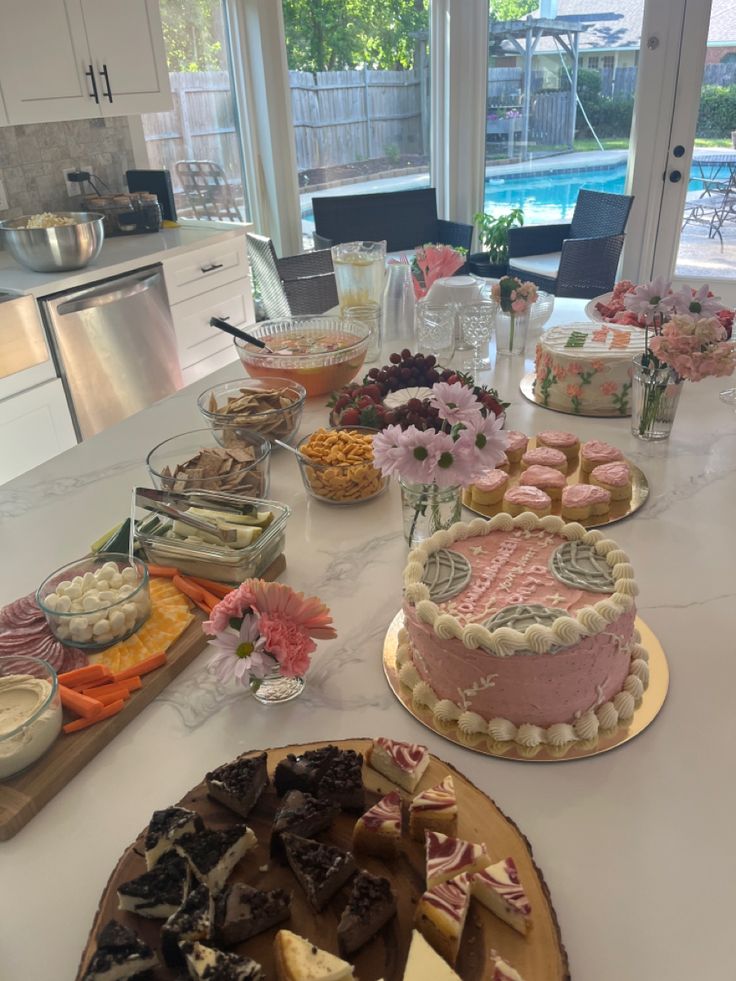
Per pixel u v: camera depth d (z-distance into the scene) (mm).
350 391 1571
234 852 698
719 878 708
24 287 2561
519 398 1814
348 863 669
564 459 1388
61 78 2828
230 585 1117
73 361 2730
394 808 711
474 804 755
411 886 683
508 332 2059
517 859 699
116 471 1541
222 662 849
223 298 3447
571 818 770
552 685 834
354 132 4465
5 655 975
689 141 3875
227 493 1196
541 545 1022
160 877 663
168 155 3820
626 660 896
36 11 2688
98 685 925
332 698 937
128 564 1082
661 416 1537
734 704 901
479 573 964
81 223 2701
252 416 1488
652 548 1206
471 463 1015
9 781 816
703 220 4016
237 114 4133
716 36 3641
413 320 2168
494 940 635
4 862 754
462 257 2225
